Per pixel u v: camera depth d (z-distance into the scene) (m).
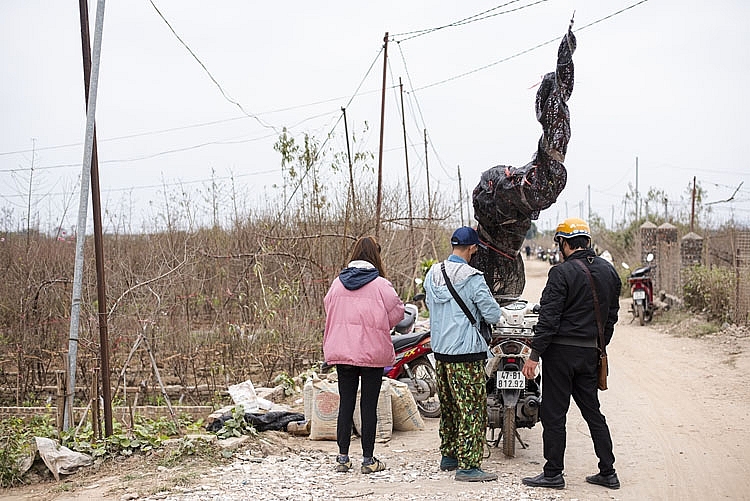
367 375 6.18
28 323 12.05
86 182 6.74
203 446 6.76
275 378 10.56
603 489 5.67
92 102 6.73
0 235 14.10
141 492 5.64
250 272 13.42
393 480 5.94
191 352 11.45
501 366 6.48
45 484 6.13
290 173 13.87
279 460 6.57
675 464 6.31
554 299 5.66
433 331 6.11
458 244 6.16
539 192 6.27
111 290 11.73
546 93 6.16
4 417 9.54
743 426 7.52
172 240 14.06
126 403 9.76
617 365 11.44
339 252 13.66
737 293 13.90
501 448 6.88
